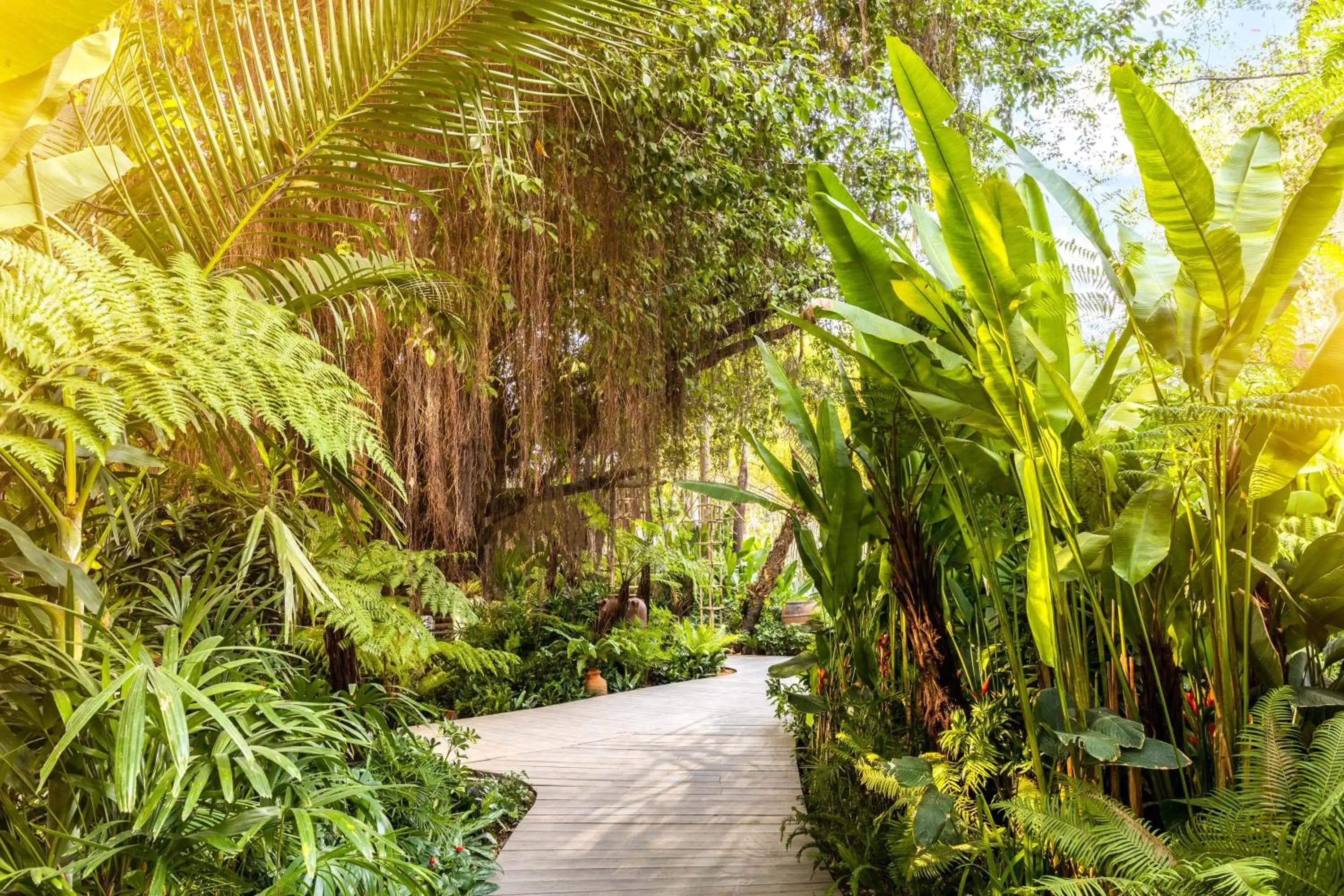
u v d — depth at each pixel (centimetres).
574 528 693
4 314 135
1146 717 237
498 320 546
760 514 1627
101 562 233
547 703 828
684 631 1070
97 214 213
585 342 614
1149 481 254
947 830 245
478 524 623
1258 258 215
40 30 118
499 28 229
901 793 282
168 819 166
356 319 418
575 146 525
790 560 1455
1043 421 234
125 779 138
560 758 559
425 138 419
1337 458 274
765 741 609
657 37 262
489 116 282
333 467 241
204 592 237
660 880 345
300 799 198
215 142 207
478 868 343
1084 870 215
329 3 219
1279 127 227
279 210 231
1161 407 207
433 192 244
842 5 682
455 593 423
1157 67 725
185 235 216
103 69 152
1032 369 257
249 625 255
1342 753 177
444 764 399
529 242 520
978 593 335
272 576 296
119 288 157
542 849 382
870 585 382
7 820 164
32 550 153
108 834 171
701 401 733
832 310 269
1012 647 248
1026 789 248
